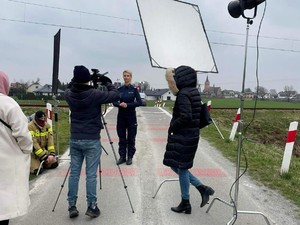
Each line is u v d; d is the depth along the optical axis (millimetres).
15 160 3322
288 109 37031
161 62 11523
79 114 4492
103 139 10883
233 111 29281
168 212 4844
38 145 6711
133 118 7543
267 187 6039
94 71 4785
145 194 5586
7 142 3289
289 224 4488
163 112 23906
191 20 12734
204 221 4547
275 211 4918
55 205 4832
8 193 3248
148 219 4594
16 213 3250
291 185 6164
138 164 7590
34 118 6883
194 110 4480
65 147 9250
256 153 9125
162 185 6059
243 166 7578
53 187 5832
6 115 3236
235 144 10289
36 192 5578
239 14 4160
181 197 5145
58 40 7172
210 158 8375
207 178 6605
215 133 12711
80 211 4828
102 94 4500
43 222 4434
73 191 4574
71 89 4512
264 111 33094
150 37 11492
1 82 3344
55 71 7324
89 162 4570
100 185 5812
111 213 4777
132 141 7602
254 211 4457
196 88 4578
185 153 4520
